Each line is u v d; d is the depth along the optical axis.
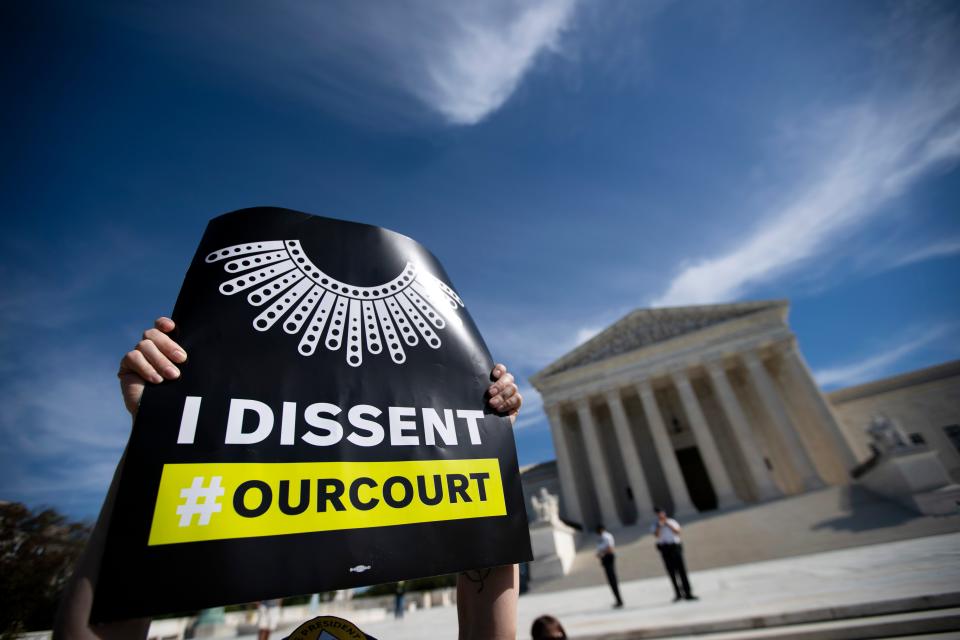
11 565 10.20
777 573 14.37
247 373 1.65
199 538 1.34
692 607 9.83
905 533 19.91
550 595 21.73
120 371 1.63
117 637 1.18
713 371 38.88
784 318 40.38
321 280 2.00
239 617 26.84
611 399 41.34
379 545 1.57
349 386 1.82
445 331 2.22
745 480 41.03
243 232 1.96
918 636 5.19
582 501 43.28
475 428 2.02
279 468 1.55
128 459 1.36
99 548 1.34
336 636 1.75
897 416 42.28
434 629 13.45
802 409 37.50
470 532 1.77
